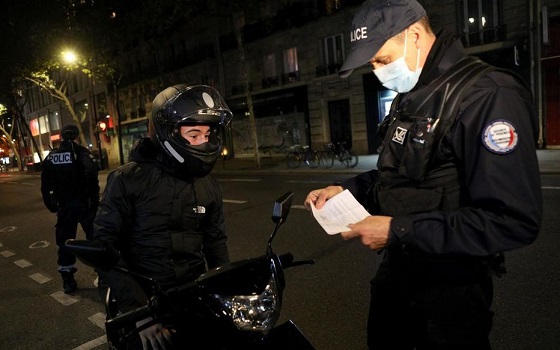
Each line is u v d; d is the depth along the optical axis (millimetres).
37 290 5223
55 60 25734
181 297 1666
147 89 33312
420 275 1571
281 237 6406
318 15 20625
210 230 2324
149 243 2080
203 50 26844
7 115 46781
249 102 18422
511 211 1252
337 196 1689
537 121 1403
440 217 1363
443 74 1477
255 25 23859
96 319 4184
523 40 14438
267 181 13758
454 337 1523
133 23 24641
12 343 3836
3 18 24797
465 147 1371
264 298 1579
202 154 1978
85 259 1600
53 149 4996
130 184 2033
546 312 3334
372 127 19516
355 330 3391
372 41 1483
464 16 15945
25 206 13570
